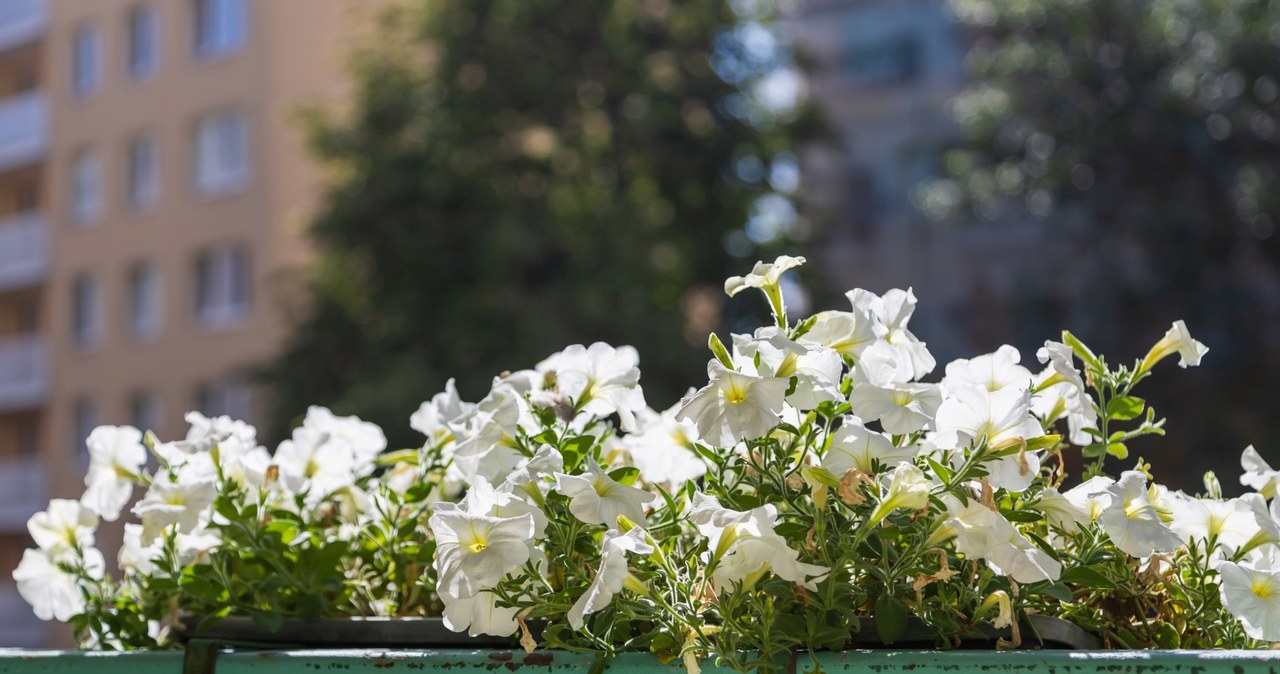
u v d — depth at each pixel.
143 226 25.75
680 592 1.18
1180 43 17.48
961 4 19.08
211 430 1.60
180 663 1.32
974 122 18.69
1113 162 17.55
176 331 25.06
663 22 19.08
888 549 1.22
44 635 27.02
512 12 18.19
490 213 17.00
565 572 1.27
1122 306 17.34
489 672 1.20
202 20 25.16
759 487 1.26
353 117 18.11
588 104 18.66
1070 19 17.72
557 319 16.09
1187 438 16.64
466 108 17.78
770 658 1.14
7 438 29.33
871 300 1.33
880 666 1.12
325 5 24.22
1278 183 16.30
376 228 17.14
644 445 1.53
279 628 1.45
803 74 20.39
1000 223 23.00
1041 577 1.15
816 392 1.23
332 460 1.63
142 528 1.50
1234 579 1.21
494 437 1.38
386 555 1.57
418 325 16.72
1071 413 1.44
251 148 23.97
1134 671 1.07
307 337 17.81
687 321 17.06
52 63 27.73
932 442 1.32
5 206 30.23
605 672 1.17
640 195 18.75
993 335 20.45
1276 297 16.84
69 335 27.12
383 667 1.23
